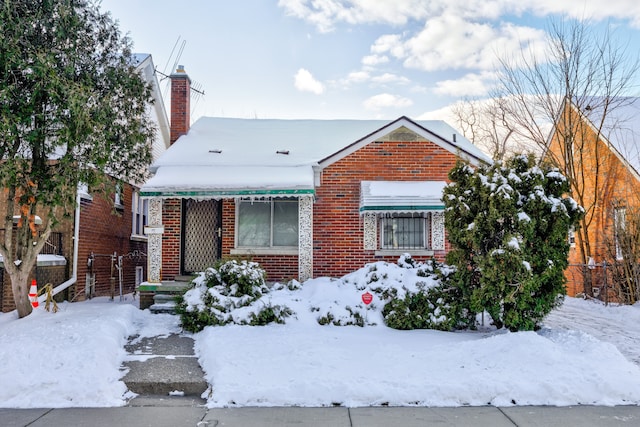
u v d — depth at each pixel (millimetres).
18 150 9641
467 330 9742
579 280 17766
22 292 9773
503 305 9109
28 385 6379
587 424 5559
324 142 15180
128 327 9398
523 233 8641
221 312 9477
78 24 9258
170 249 13047
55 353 7223
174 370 7203
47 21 8859
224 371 6789
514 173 9141
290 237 13203
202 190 11852
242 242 13219
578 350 7766
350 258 13109
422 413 5938
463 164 9773
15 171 8547
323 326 9586
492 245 9102
